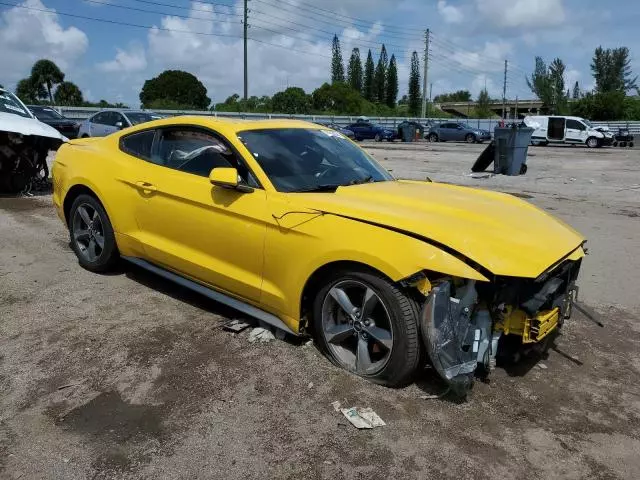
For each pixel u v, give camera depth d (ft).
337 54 358.43
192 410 10.09
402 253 10.19
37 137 29.89
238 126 13.97
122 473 8.46
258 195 12.40
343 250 10.80
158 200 14.46
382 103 360.28
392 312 10.48
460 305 10.16
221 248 13.05
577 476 8.71
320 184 13.20
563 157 81.20
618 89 332.80
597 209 32.63
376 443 9.30
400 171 55.16
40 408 10.05
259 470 8.60
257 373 11.39
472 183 45.80
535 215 12.95
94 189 16.19
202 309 14.66
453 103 369.30
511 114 361.10
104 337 12.87
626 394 11.23
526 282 10.63
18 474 8.38
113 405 10.19
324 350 11.96
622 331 14.46
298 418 9.92
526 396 10.98
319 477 8.49
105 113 59.82
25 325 13.41
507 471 8.76
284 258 11.81
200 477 8.42
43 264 18.08
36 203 28.73
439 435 9.58
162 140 15.24
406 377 10.69
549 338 13.26
